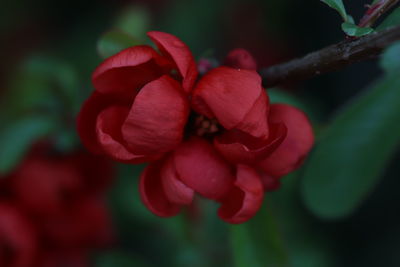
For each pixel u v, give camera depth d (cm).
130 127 29
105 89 30
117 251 42
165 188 30
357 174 33
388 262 52
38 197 37
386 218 53
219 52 54
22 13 53
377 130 33
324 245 45
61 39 53
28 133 37
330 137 33
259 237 33
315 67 30
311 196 34
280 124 30
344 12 29
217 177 30
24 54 52
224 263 41
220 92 29
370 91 33
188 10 53
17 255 37
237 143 29
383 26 29
